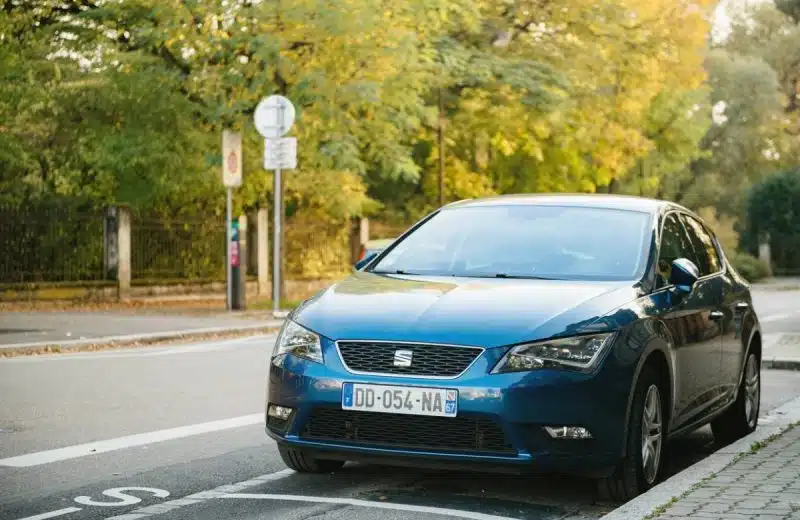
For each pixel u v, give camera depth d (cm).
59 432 1403
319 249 5144
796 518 866
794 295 5853
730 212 10281
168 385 1869
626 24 4878
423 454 991
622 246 1184
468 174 6038
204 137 3891
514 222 1240
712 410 1271
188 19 3594
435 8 3959
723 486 995
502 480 1127
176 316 3306
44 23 4022
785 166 10300
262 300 4388
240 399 1709
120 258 4022
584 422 982
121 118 4050
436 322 1015
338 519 963
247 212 4806
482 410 973
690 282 1155
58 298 3831
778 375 2214
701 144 10156
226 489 1084
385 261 1233
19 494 1061
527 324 1002
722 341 1298
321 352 1030
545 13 4788
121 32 3922
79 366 2138
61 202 4091
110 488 1089
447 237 1241
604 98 5288
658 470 1088
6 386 1831
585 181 6669
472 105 4925
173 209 4538
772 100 10069
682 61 5278
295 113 3566
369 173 6253
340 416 1020
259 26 3591
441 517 973
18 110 4022
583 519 981
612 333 1012
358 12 3522
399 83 3856
